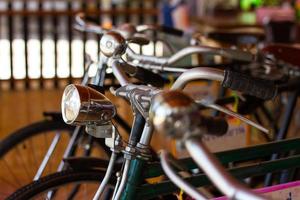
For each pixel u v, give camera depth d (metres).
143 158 1.43
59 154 2.49
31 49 6.67
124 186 1.46
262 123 3.08
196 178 1.70
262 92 1.36
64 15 6.16
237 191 0.88
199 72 1.32
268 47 2.69
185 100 0.95
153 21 6.62
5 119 5.01
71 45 6.10
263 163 1.85
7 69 6.36
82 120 1.32
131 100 1.34
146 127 1.39
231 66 2.63
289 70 2.65
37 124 2.48
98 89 1.67
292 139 1.96
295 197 1.60
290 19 5.05
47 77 6.15
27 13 6.06
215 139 2.46
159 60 2.22
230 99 2.47
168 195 1.75
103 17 6.43
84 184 1.82
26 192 1.72
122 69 1.64
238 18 5.46
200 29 5.26
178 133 0.92
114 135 1.43
